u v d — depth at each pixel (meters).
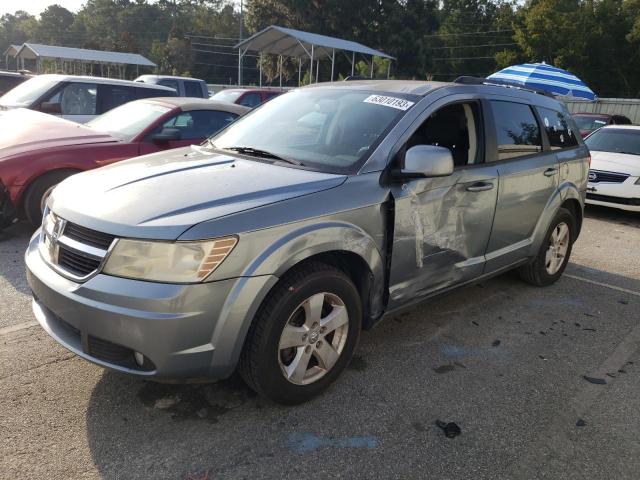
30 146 5.66
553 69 14.76
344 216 2.99
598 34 41.38
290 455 2.64
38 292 2.82
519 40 43.09
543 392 3.35
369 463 2.62
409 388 3.30
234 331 2.60
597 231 8.13
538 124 4.75
